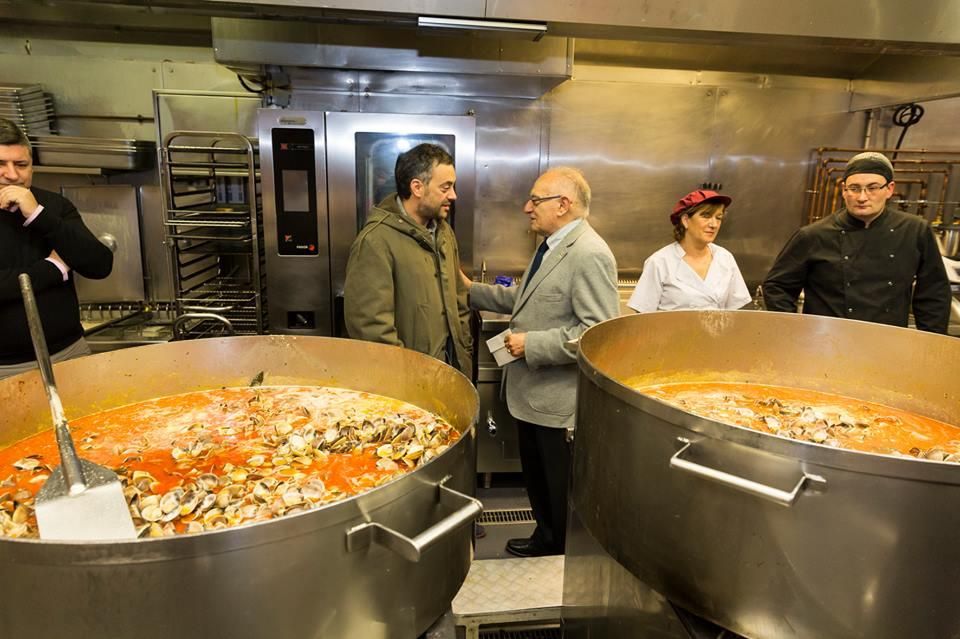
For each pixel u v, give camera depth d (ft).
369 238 5.98
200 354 4.34
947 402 4.39
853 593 2.41
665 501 2.90
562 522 6.75
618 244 10.65
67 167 8.70
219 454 3.44
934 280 6.93
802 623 2.54
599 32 6.94
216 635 1.95
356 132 7.97
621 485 3.17
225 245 9.54
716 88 10.21
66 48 9.37
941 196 10.75
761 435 2.45
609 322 4.48
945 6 6.95
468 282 7.27
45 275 5.88
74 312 6.37
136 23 9.26
